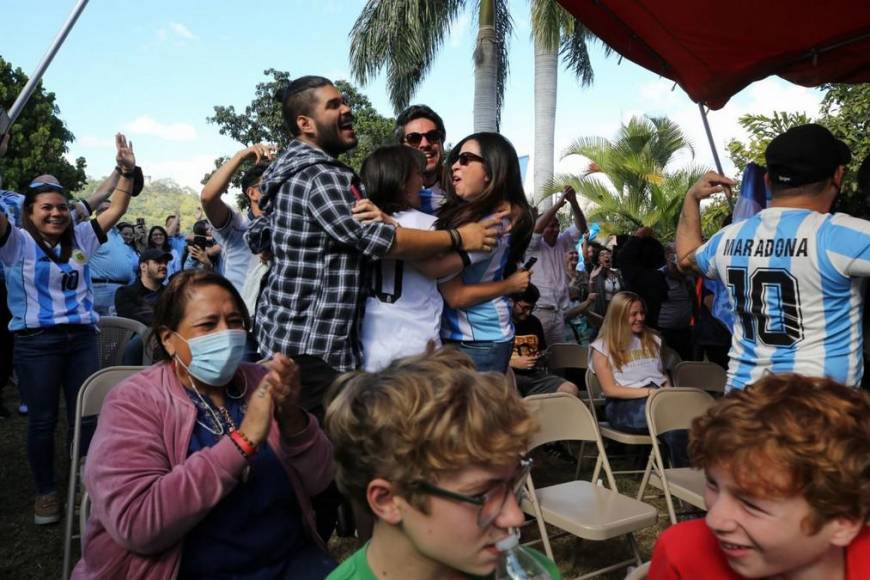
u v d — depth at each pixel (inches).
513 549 44.6
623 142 725.9
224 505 74.5
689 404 145.3
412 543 44.8
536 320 210.5
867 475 43.4
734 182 115.3
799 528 44.7
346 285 101.8
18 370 148.4
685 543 53.9
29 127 926.4
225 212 167.0
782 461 43.2
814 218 95.9
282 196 103.3
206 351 75.1
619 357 179.0
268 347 103.2
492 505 42.8
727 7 154.0
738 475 44.7
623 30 171.5
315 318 101.0
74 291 150.9
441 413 41.2
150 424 73.2
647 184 721.6
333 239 101.1
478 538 43.0
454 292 111.9
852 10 148.7
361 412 43.5
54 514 150.6
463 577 46.9
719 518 46.4
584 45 604.7
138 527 67.8
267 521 77.1
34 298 145.4
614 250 324.5
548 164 599.8
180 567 73.5
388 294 106.6
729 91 178.5
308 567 78.7
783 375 48.8
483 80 512.4
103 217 160.2
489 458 41.1
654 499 177.0
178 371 78.7
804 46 163.0
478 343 115.6
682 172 714.8
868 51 162.2
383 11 519.2
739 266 103.6
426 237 101.5
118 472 69.7
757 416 44.9
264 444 78.0
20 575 130.4
